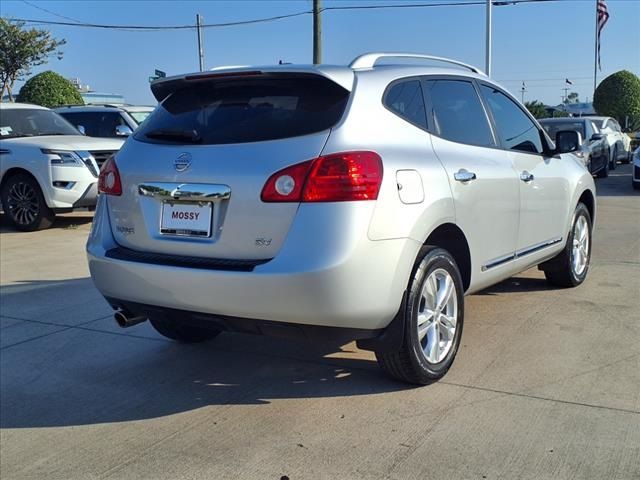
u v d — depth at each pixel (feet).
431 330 13.12
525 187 16.34
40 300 20.85
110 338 17.20
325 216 10.90
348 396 13.04
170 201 12.31
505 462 10.41
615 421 11.62
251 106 12.38
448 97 14.69
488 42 72.79
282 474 10.39
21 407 13.24
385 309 11.50
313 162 11.06
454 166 13.51
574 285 20.39
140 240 12.74
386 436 11.39
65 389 14.03
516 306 18.58
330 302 10.91
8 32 95.20
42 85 84.43
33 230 34.86
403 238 11.64
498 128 16.25
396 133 12.47
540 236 17.57
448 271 13.29
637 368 13.99
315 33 78.18
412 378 12.96
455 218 13.25
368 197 11.10
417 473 10.21
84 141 35.91
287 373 14.39
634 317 17.42
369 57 13.52
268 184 11.21
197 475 10.50
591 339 15.79
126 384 14.20
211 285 11.43
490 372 13.91
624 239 28.89
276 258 11.07
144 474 10.62
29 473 10.80
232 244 11.57
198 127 12.67
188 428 12.08
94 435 12.00
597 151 56.75
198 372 14.73
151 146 12.96
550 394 12.78
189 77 13.05
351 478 10.18
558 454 10.59
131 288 12.50
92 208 35.42
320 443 11.27
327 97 11.98
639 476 9.93
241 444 11.38
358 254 10.94
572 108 172.96
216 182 11.70
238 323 11.64
